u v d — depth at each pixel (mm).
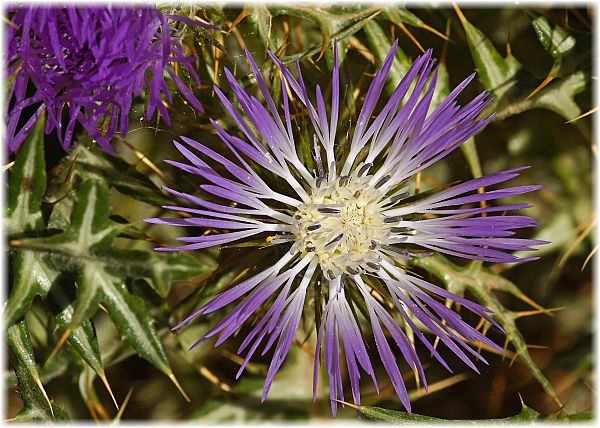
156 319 136
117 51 118
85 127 122
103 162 131
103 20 118
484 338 126
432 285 129
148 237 130
